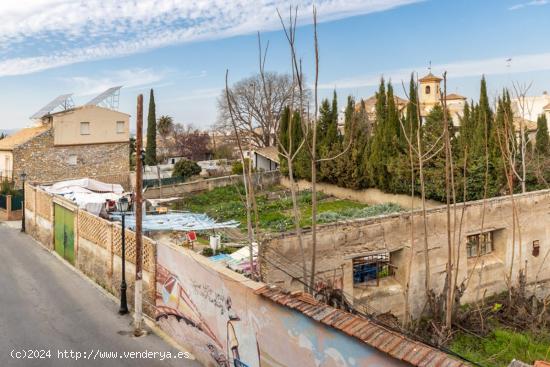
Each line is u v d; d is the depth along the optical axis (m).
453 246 13.27
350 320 7.38
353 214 27.66
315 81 11.11
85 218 17.94
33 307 14.51
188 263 11.28
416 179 28.08
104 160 41.72
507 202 15.76
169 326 12.44
